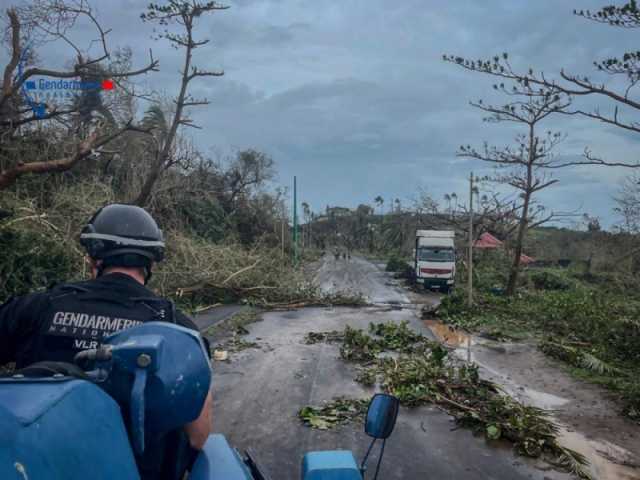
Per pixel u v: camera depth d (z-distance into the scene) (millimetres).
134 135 22219
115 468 1239
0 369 5566
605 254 31828
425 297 27000
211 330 15172
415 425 7980
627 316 16359
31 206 13680
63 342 1906
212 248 21656
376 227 92125
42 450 1052
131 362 1419
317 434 7410
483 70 13570
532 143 23906
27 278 11227
